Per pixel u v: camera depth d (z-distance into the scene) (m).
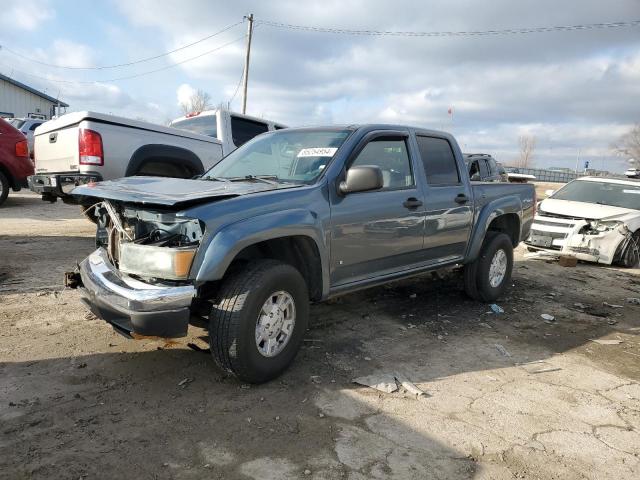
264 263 3.56
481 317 5.54
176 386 3.51
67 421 2.99
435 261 5.24
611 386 3.96
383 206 4.42
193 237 3.31
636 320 5.87
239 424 3.07
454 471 2.73
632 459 2.95
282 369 3.69
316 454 2.81
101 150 6.47
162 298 3.15
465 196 5.47
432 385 3.77
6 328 4.33
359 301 5.84
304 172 4.20
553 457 2.93
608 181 10.52
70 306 4.95
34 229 8.80
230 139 8.90
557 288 7.24
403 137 4.92
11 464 2.56
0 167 10.74
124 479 2.51
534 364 4.32
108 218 3.89
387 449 2.90
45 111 36.28
